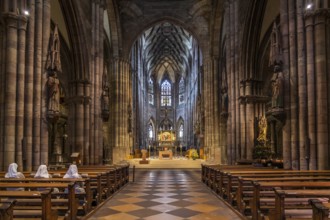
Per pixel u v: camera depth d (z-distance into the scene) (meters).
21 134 13.41
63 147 31.97
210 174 16.44
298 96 14.04
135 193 14.84
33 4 14.17
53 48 14.95
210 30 38.09
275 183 8.09
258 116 23.66
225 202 11.95
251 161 21.95
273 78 14.97
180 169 33.00
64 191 9.54
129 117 40.91
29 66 13.82
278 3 21.17
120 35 38.34
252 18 22.84
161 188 16.64
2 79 13.20
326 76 13.16
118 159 37.16
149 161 35.91
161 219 9.62
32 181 9.18
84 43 23.42
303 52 13.79
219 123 36.81
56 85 14.88
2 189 8.43
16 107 13.38
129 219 9.62
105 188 13.02
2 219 4.78
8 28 13.30
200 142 46.25
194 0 39.25
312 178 9.38
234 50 25.08
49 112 14.58
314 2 13.42
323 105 13.09
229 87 25.42
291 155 14.25
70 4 21.33
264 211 8.33
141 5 39.66
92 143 23.80
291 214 7.39
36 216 7.20
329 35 13.32
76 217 8.70
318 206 4.79
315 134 13.30
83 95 23.41
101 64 25.45
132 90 47.78
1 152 13.02
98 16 25.47
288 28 14.71
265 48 24.53
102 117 25.44
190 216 10.00
